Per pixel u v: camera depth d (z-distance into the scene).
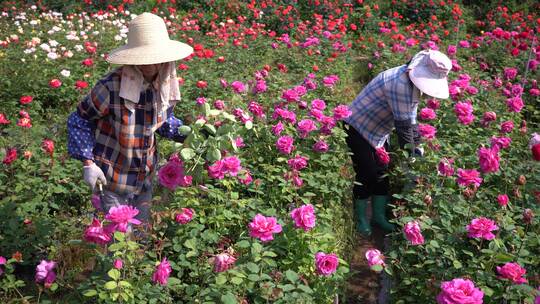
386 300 4.02
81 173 4.60
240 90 5.52
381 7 15.87
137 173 3.35
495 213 3.91
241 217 3.85
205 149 3.38
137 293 3.01
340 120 5.15
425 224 3.75
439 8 15.57
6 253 3.76
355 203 5.08
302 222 3.31
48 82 6.98
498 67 10.34
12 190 4.22
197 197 3.96
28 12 12.22
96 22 11.02
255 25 11.83
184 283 3.56
